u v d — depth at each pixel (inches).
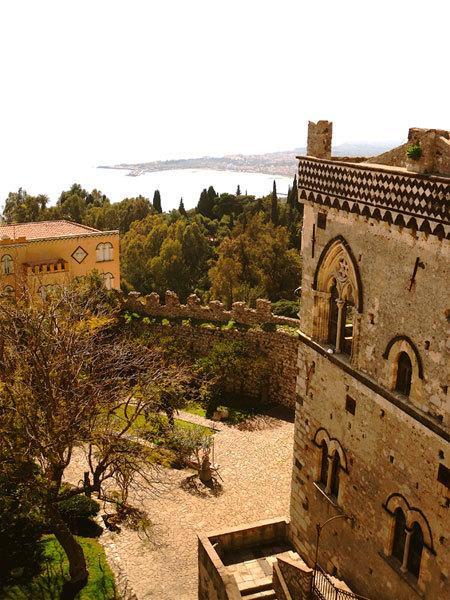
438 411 625.0
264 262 2970.0
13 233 2380.7
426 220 600.7
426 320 629.0
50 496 951.6
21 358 1002.1
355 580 808.3
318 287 829.2
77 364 1055.6
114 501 1043.3
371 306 719.1
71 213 4365.2
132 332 2044.8
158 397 1176.8
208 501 1317.7
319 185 785.6
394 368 692.1
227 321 1956.2
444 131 599.2
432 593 660.1
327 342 843.4
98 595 1003.9
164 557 1120.2
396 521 721.0
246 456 1525.6
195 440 1418.6
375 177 669.3
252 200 4800.7
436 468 634.2
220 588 832.3
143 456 1026.7
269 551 960.3
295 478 948.6
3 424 954.1
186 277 3193.9
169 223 3907.5
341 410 803.4
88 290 1818.4
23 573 1030.4
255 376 1850.4
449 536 625.3
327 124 799.7
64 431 952.3
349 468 796.0
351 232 740.0
